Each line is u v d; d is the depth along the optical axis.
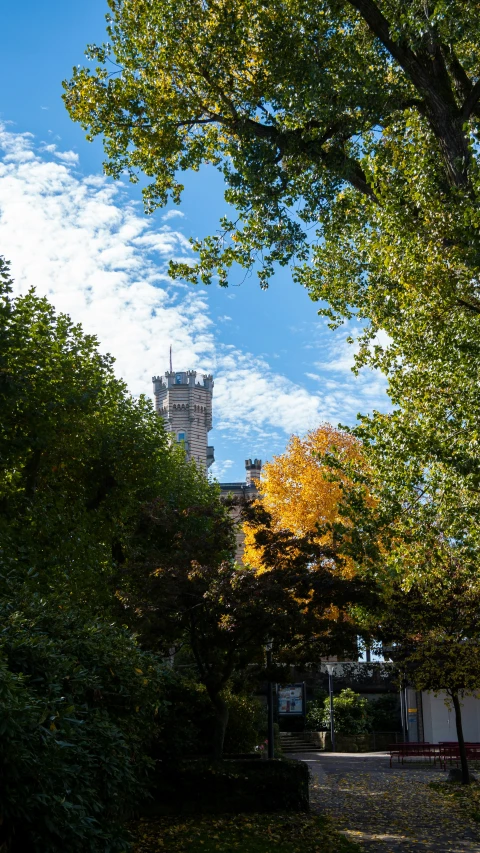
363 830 15.40
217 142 18.81
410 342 14.22
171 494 26.92
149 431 24.69
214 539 19.27
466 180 14.06
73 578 18.94
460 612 21.56
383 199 14.30
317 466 37.75
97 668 9.48
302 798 17.44
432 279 13.05
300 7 16.16
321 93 15.30
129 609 17.50
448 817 17.08
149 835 14.03
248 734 21.61
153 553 19.72
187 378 90.44
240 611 16.20
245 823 15.45
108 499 23.39
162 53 17.20
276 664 19.75
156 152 18.44
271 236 17.28
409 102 15.98
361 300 19.39
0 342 17.55
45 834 6.80
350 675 41.38
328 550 18.06
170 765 16.92
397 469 14.51
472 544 14.27
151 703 10.23
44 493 21.23
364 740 37.72
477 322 13.42
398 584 19.88
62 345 21.27
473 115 15.65
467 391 13.59
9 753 6.31
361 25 16.95
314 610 17.70
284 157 17.27
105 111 18.12
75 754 7.55
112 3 17.70
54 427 19.61
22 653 7.93
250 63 17.45
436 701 34.97
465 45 15.84
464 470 13.11
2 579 10.90
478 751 30.81
